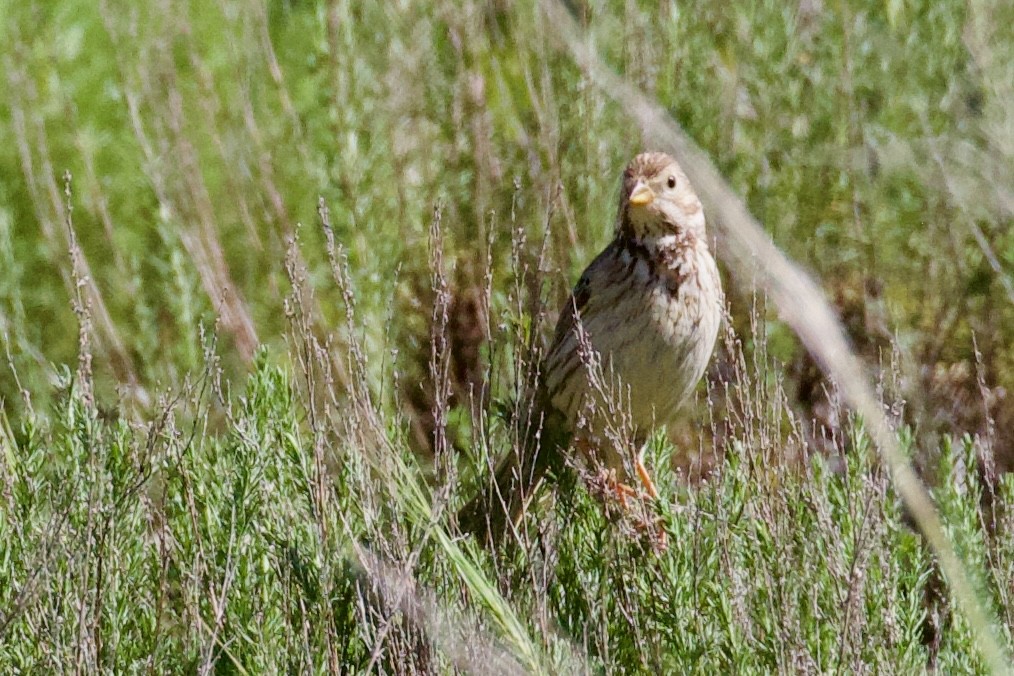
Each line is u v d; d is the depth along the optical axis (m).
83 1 20.45
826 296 14.20
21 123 16.08
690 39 15.23
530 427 10.94
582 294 12.29
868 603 9.66
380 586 9.30
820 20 15.75
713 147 14.79
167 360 14.16
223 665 9.55
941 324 14.23
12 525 9.70
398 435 9.97
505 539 9.91
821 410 13.52
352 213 14.49
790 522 9.91
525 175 15.26
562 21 15.20
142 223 16.55
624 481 11.87
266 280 15.62
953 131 13.67
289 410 10.03
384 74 15.73
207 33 19.30
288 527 9.73
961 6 14.70
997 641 9.38
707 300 12.27
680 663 9.34
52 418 12.42
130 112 16.72
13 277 14.74
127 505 9.68
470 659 8.93
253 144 16.47
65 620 9.20
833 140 14.71
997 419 13.52
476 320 14.30
